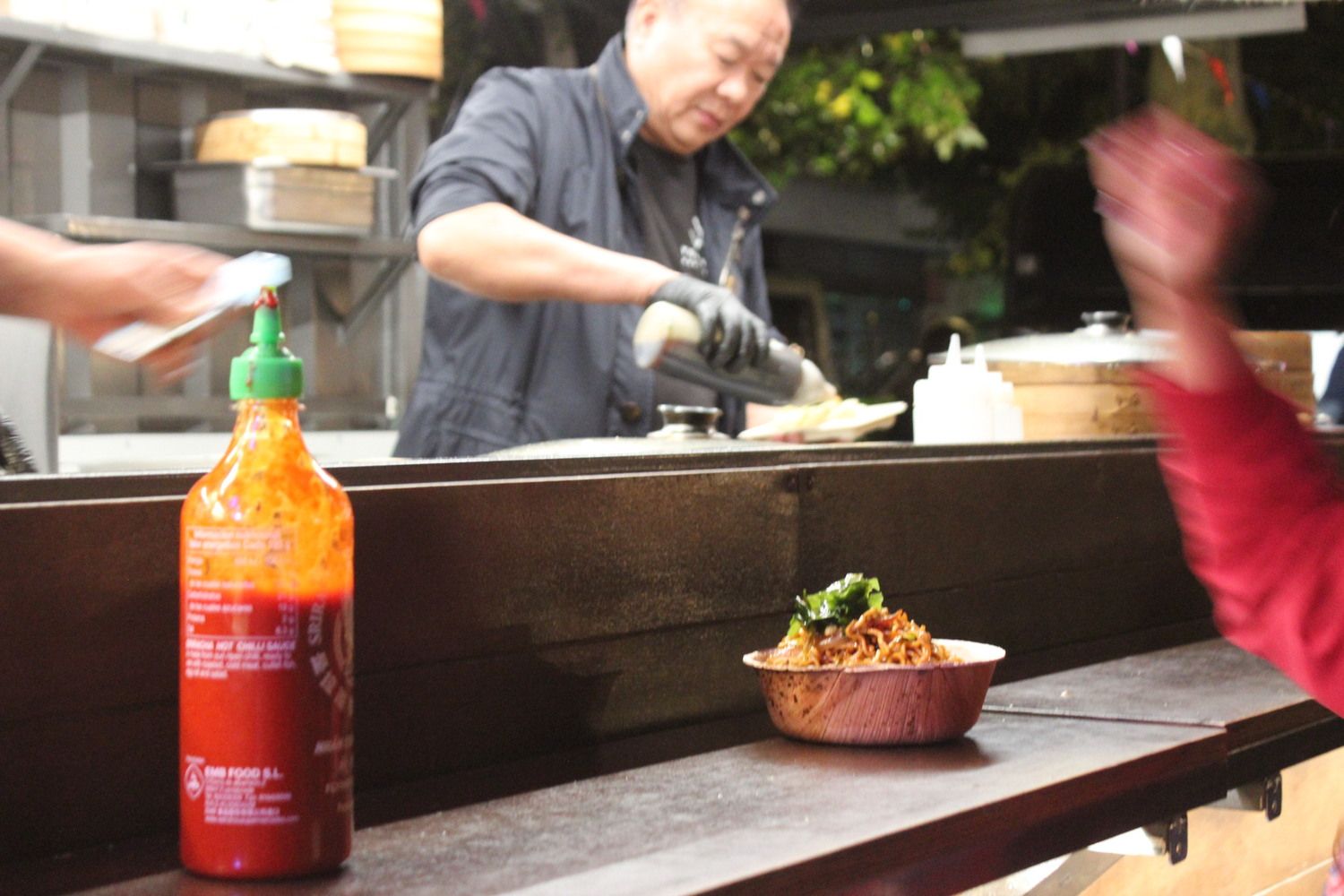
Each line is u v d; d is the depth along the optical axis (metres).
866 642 1.32
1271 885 1.73
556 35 5.41
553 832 1.02
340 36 4.32
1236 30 3.99
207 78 4.20
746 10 2.58
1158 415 1.12
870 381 9.85
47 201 4.00
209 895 0.88
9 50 3.76
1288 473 1.07
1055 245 5.06
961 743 1.30
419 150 4.60
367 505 1.16
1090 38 4.11
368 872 0.93
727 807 1.08
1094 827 1.19
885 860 1.00
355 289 4.57
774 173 8.66
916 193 9.20
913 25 4.07
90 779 1.00
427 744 1.21
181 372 1.16
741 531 1.50
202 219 4.03
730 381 2.07
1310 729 1.52
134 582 1.02
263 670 0.89
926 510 1.74
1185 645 1.87
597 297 2.30
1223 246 1.04
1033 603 1.92
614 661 1.37
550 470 1.33
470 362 2.69
